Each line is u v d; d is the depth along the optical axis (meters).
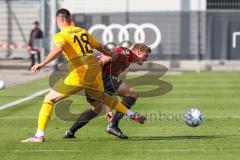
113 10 86.75
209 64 80.00
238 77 66.31
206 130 30.41
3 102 43.06
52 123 32.69
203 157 23.50
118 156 23.73
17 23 92.56
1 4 92.62
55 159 23.25
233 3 86.44
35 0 92.00
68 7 86.19
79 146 25.88
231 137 28.20
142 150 24.97
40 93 49.31
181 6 86.44
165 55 81.12
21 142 26.81
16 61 85.38
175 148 25.41
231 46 79.31
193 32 80.56
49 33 87.50
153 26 81.19
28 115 36.28
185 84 57.84
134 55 27.47
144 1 86.88
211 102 43.06
